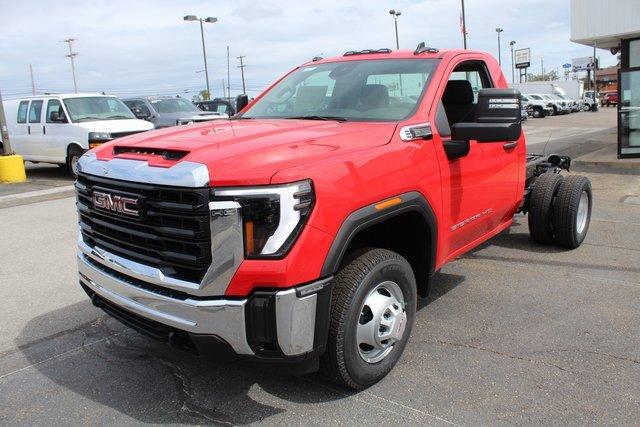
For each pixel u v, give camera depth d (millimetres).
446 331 4285
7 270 6188
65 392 3562
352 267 3230
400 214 3561
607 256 6125
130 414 3299
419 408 3273
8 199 11281
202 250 2836
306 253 2879
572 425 3078
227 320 2855
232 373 3738
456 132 3814
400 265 3469
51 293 5410
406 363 3795
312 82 4668
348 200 3084
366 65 4578
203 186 2812
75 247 7137
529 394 3391
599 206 8977
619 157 14172
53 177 14906
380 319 3371
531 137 22750
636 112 13797
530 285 5266
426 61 4422
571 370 3660
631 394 3367
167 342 3141
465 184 4289
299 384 3572
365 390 3479
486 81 4961
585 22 14078
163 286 3018
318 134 3498
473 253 6340
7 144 14344
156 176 2957
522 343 4062
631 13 13367
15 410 3367
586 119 37719
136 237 3168
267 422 3182
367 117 4055
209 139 3361
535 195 6246
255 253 2828
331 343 3148
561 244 6352
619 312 4582
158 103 18594
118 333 4441
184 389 3559
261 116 4590
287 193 2828
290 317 2855
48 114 14469
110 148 3609
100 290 3475
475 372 3662
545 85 54438
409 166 3570
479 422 3123
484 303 4840
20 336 4422
